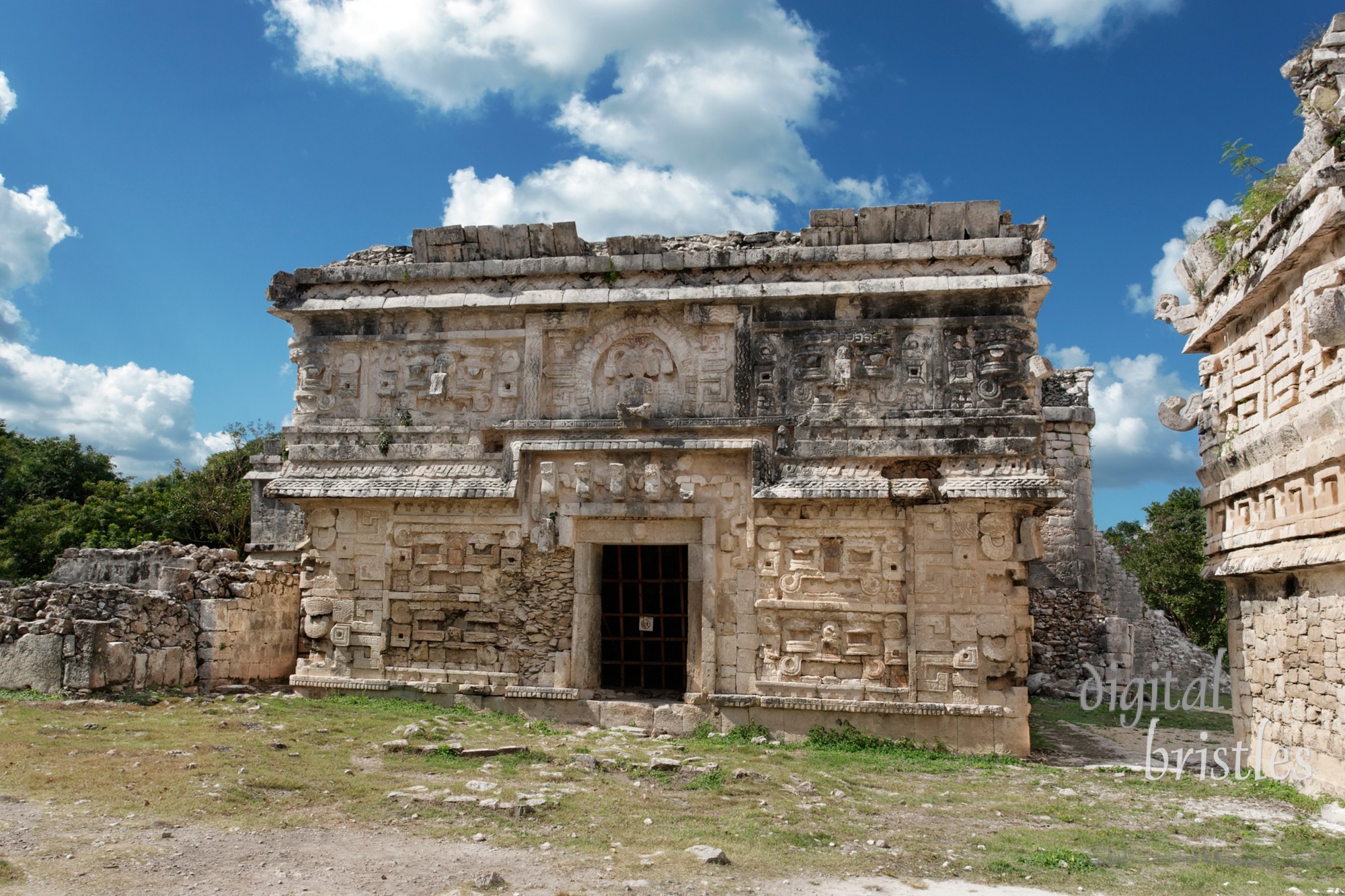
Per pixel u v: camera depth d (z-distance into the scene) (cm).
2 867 695
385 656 1658
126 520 3497
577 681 1588
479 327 1688
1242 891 773
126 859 737
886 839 916
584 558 1619
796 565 1526
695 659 1556
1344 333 996
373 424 1698
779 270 1605
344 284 1748
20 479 3969
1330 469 1048
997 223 1547
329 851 795
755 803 1033
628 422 1586
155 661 1495
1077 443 2425
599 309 1645
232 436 3966
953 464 1500
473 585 1642
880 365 1537
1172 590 3509
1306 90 1159
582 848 832
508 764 1170
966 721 1451
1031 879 804
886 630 1487
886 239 1573
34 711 1247
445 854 800
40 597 1472
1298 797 1130
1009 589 1466
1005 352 1512
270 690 1716
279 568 1825
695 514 1564
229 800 914
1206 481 1480
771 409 1568
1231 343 1388
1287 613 1206
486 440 1670
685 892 726
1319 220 1020
